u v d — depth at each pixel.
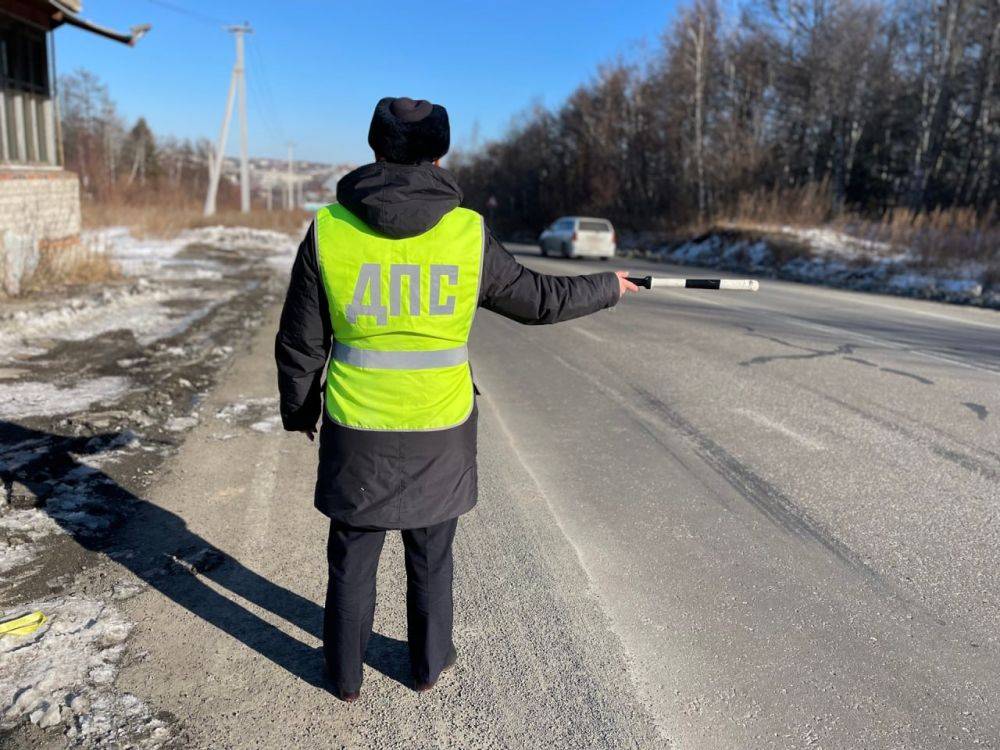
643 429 5.60
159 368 6.97
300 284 2.24
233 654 2.78
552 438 5.41
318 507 2.38
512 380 7.16
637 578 3.42
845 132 33.25
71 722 2.38
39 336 8.06
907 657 2.83
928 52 29.75
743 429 5.57
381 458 2.28
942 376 7.13
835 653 2.86
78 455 4.63
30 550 3.47
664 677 2.70
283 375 2.36
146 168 86.06
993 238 18.11
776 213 26.20
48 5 12.97
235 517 3.94
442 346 2.28
